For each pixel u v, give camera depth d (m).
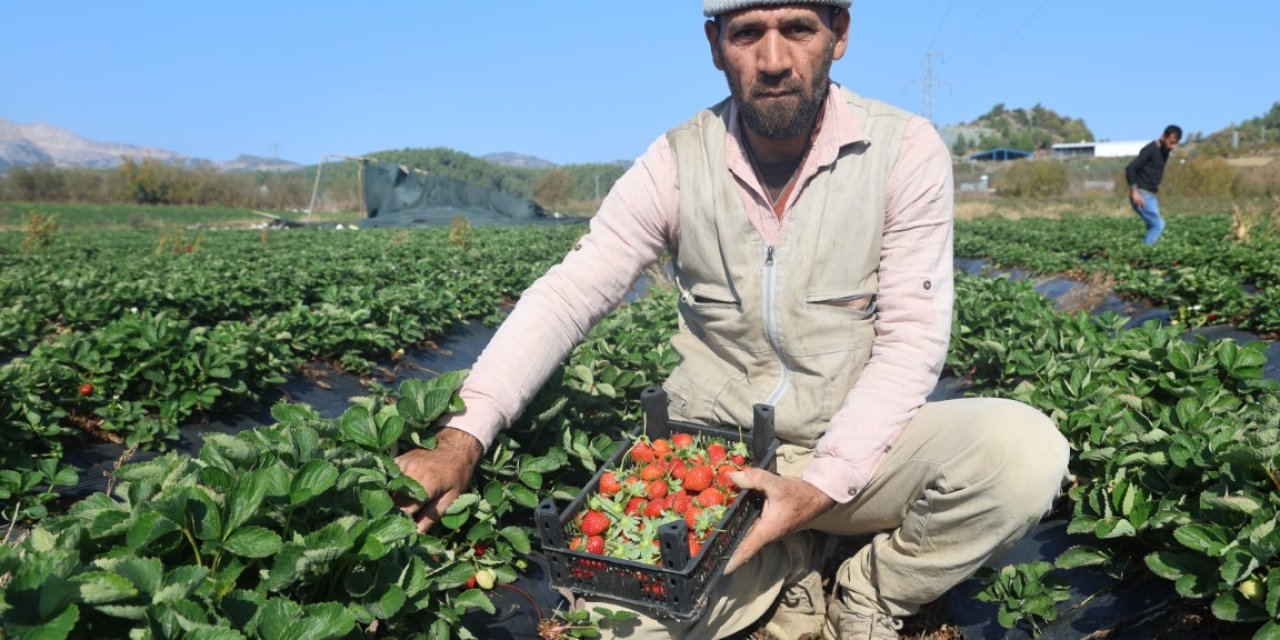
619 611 2.81
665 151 3.27
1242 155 91.31
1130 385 4.81
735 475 2.78
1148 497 3.41
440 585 2.76
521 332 3.20
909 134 3.03
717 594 2.96
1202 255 13.54
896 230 3.07
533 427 3.77
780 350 3.16
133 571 1.98
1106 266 13.77
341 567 2.43
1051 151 177.38
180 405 5.41
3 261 16.70
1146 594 3.16
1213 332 8.50
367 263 14.69
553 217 41.62
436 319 9.46
